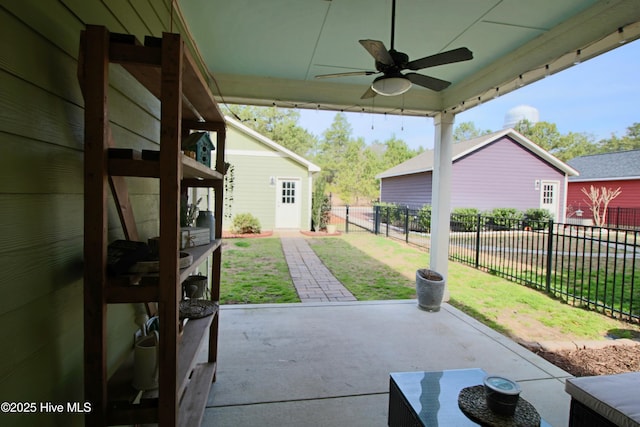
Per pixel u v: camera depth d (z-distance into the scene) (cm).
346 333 319
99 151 103
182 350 148
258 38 288
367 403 211
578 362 272
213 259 227
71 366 114
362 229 1226
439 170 423
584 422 149
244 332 316
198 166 140
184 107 189
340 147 2577
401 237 1005
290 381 234
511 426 128
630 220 1270
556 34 263
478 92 352
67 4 108
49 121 100
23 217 89
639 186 1302
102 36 103
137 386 128
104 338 107
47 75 99
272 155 1092
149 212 186
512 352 284
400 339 308
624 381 153
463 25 262
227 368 249
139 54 107
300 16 252
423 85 276
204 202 469
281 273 578
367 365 258
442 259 427
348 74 267
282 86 382
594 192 1305
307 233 1040
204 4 237
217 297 229
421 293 388
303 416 197
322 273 583
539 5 234
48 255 100
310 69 356
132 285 108
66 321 111
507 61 312
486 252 781
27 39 90
